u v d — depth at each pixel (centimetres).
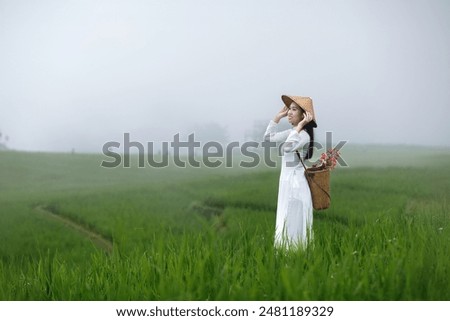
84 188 3183
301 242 580
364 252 587
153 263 541
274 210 2259
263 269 475
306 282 434
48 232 1895
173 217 2241
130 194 2741
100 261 602
